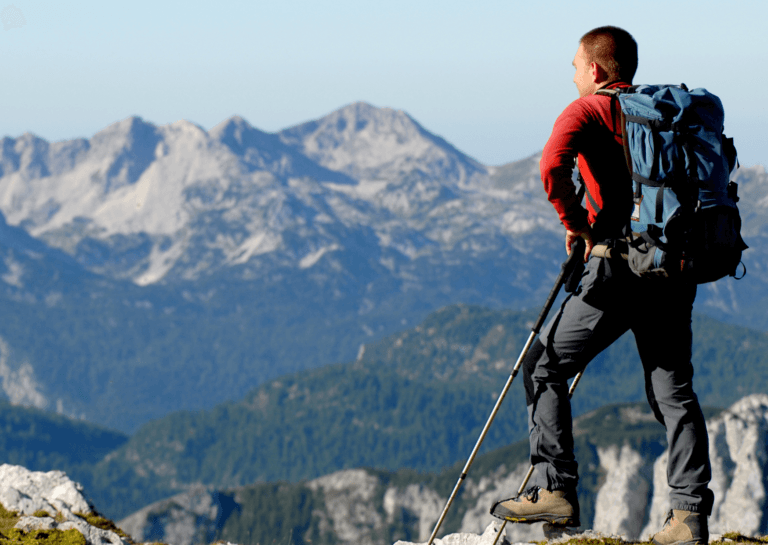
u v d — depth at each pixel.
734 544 11.71
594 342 8.67
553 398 8.89
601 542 11.21
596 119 8.08
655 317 8.54
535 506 8.95
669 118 7.66
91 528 13.76
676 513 8.97
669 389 8.91
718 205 7.66
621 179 8.05
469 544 13.59
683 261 7.66
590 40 8.67
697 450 8.86
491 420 9.35
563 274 8.52
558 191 7.95
